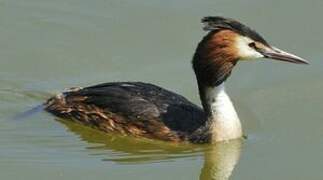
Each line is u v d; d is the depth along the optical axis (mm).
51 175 14781
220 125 15859
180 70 18312
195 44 19203
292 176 14914
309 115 16859
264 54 15359
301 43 19062
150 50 19109
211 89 15734
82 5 20625
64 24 20031
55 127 16375
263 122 16656
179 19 20078
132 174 14977
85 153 15648
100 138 16250
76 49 19188
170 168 15242
